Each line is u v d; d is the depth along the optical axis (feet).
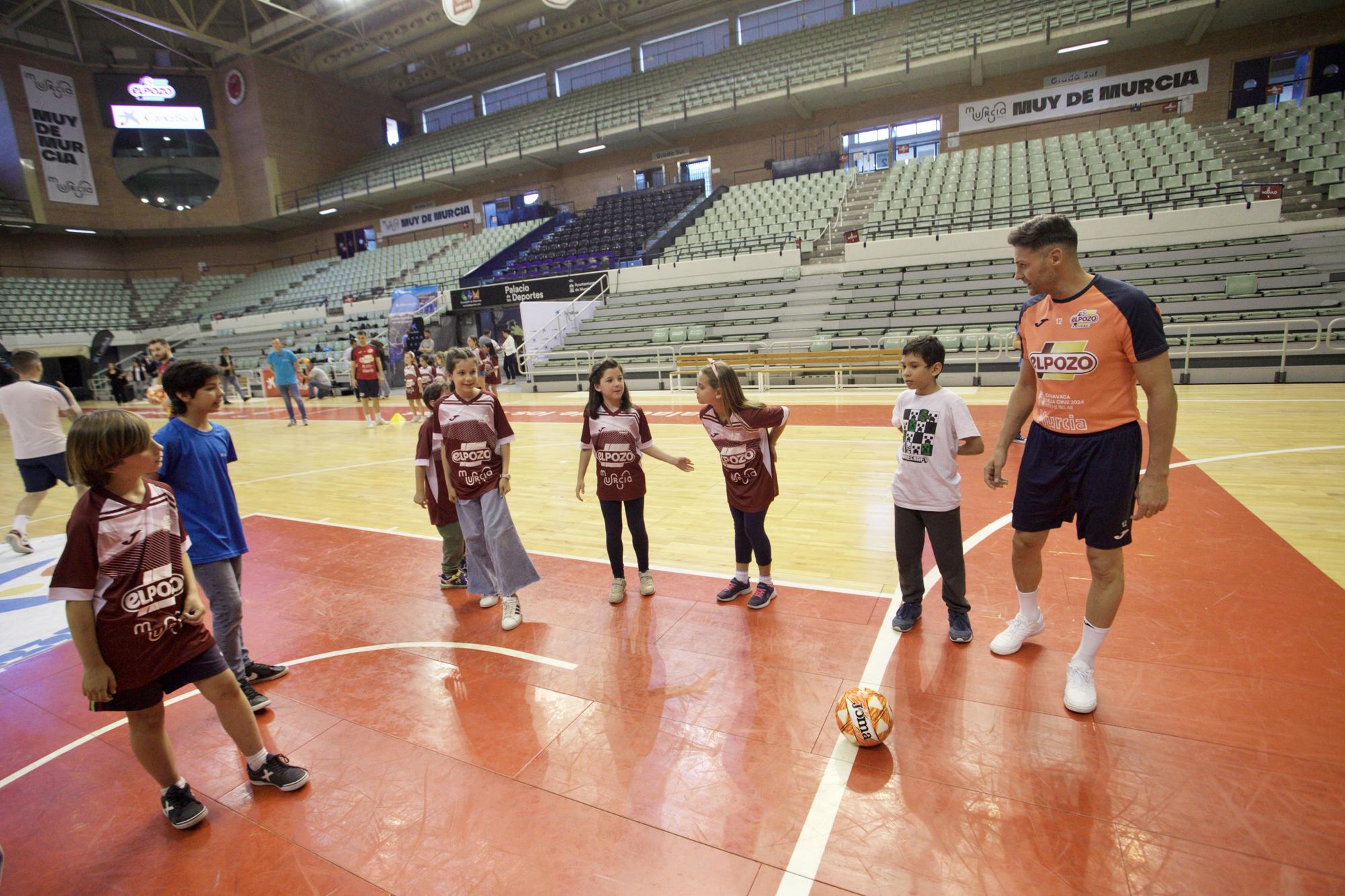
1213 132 52.31
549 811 7.12
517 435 32.50
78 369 87.04
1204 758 7.27
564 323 57.21
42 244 88.74
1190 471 18.24
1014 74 62.59
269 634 12.07
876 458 22.59
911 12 69.10
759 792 7.18
